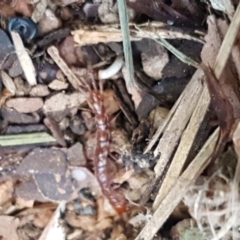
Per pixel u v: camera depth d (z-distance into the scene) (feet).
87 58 0.24
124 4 0.22
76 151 0.26
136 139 0.24
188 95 0.23
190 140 0.23
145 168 0.25
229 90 0.22
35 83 0.24
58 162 0.26
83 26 0.23
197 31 0.22
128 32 0.22
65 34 0.23
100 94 0.24
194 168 0.23
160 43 0.22
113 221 0.27
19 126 0.25
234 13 0.21
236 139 0.21
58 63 0.24
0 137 0.25
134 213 0.26
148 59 0.23
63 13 0.24
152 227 0.25
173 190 0.24
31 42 0.24
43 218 0.27
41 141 0.25
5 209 0.27
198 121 0.23
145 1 0.22
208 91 0.22
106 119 0.24
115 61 0.24
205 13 0.22
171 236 0.25
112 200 0.26
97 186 0.26
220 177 0.22
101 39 0.23
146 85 0.24
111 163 0.25
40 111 0.25
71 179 0.26
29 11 0.23
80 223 0.27
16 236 0.27
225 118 0.22
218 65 0.22
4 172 0.26
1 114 0.25
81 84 0.24
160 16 0.22
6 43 0.23
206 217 0.23
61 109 0.25
